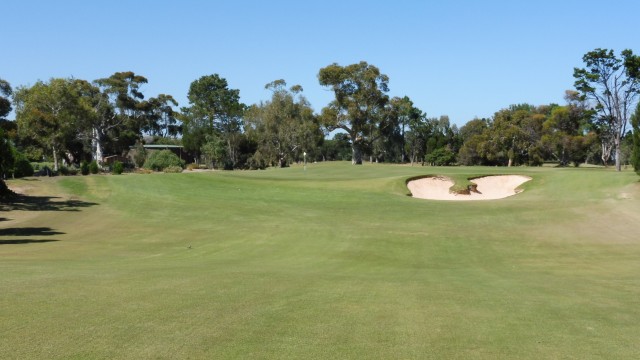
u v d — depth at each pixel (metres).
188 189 42.69
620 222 27.14
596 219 28.09
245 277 12.19
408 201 38.59
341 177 54.53
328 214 31.69
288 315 8.21
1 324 7.04
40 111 74.12
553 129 96.50
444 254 19.86
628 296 11.14
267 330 7.28
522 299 10.51
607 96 61.34
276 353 6.30
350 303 9.38
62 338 6.53
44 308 7.94
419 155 134.00
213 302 8.92
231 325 7.44
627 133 67.94
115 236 23.12
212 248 20.28
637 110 41.00
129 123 103.38
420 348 6.70
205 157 106.62
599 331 7.83
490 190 49.09
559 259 19.02
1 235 22.48
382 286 11.71
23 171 46.16
